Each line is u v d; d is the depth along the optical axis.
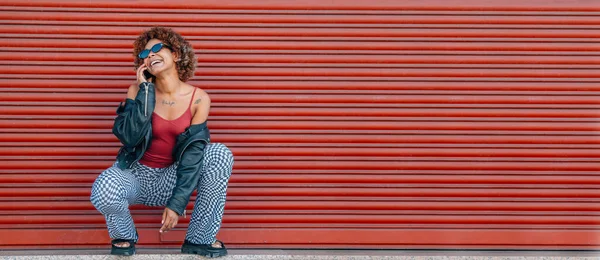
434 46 5.15
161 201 4.65
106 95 5.00
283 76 5.09
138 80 4.34
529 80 5.16
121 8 5.04
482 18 5.17
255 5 5.09
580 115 5.15
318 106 5.09
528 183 5.12
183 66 4.52
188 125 4.46
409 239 5.07
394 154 5.10
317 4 5.12
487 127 5.13
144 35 4.54
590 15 5.15
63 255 4.53
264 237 5.02
